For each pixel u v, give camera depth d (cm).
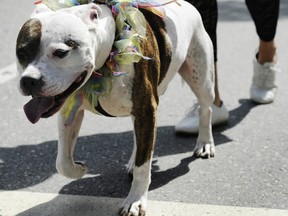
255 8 438
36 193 314
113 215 289
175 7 323
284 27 700
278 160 352
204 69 339
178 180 329
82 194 312
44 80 239
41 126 413
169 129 409
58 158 293
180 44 312
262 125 412
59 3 261
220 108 406
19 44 246
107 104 280
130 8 274
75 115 280
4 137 395
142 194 287
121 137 393
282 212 288
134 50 263
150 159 285
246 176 331
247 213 288
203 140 362
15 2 816
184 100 470
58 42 241
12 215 290
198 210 292
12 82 507
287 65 557
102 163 353
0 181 329
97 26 253
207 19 380
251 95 459
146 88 277
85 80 253
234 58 588
